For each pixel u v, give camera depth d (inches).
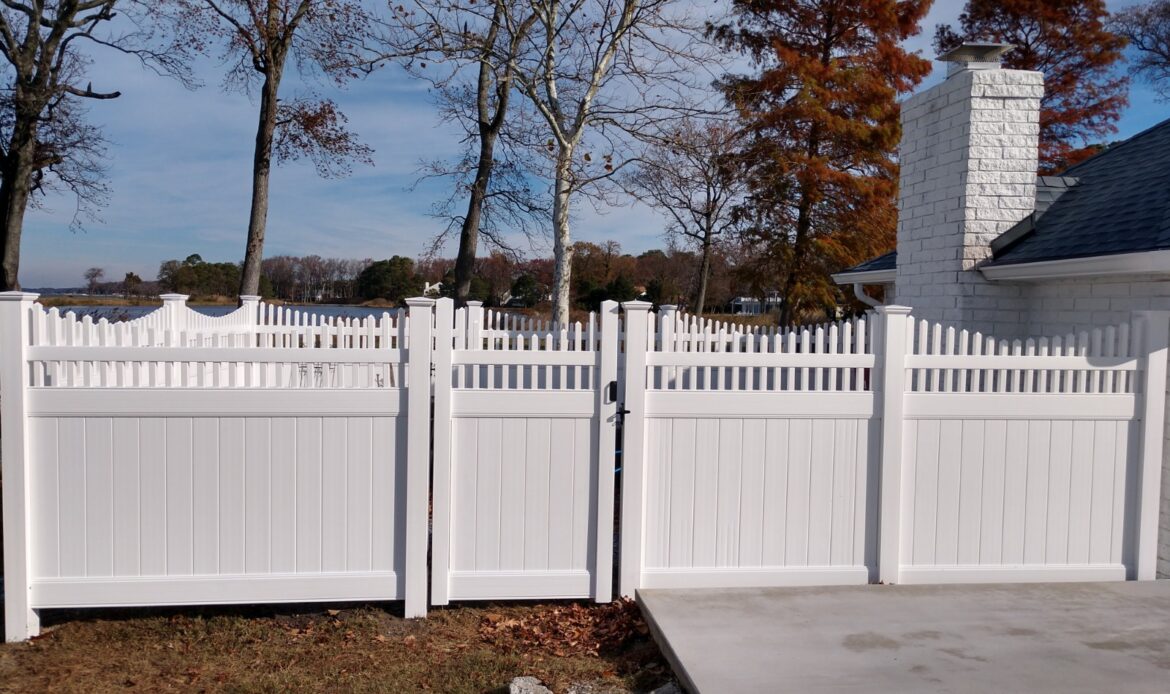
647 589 187.8
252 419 175.3
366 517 179.8
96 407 169.9
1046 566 196.7
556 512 185.3
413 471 178.2
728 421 188.4
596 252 1248.2
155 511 173.5
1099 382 198.1
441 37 441.1
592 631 177.2
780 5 789.9
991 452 194.7
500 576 183.9
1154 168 254.2
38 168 636.7
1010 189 267.4
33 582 170.9
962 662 149.2
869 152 778.8
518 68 453.4
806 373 189.2
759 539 190.5
